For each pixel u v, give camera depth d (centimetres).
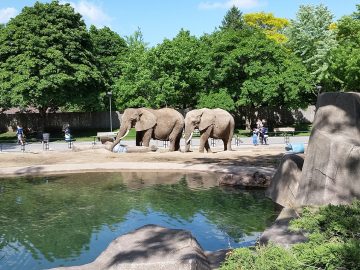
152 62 3966
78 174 1850
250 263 521
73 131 4400
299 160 1273
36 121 4431
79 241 1021
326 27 4712
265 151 2414
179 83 3916
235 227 1105
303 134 3731
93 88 3966
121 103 4203
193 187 1559
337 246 498
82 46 3916
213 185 1582
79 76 3597
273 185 1359
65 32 3747
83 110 4506
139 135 2495
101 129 4519
